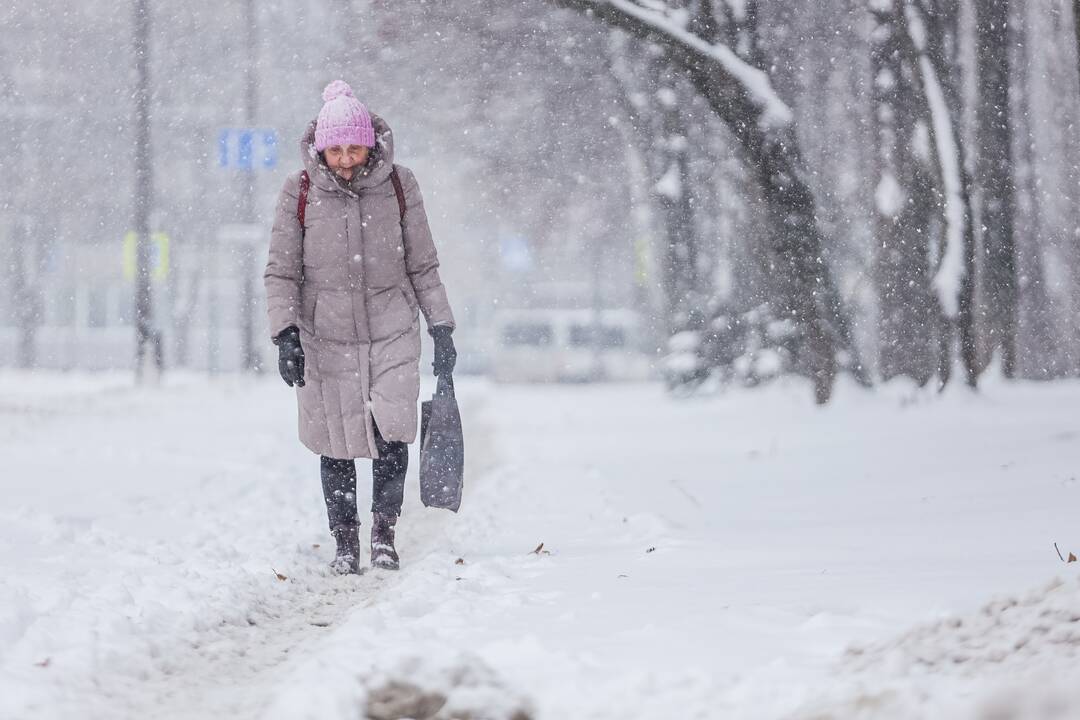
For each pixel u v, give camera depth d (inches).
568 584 603.8
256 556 722.2
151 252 3289.9
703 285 2910.9
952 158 2005.4
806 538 749.9
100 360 5615.2
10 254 4943.4
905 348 2041.1
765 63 2048.5
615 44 2797.7
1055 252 3184.1
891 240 2057.1
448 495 727.7
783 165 1988.2
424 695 404.2
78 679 446.9
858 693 370.6
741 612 493.0
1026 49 2989.7
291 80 3686.0
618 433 1925.4
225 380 3752.5
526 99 2847.0
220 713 418.3
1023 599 453.1
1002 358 2418.8
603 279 4813.0
